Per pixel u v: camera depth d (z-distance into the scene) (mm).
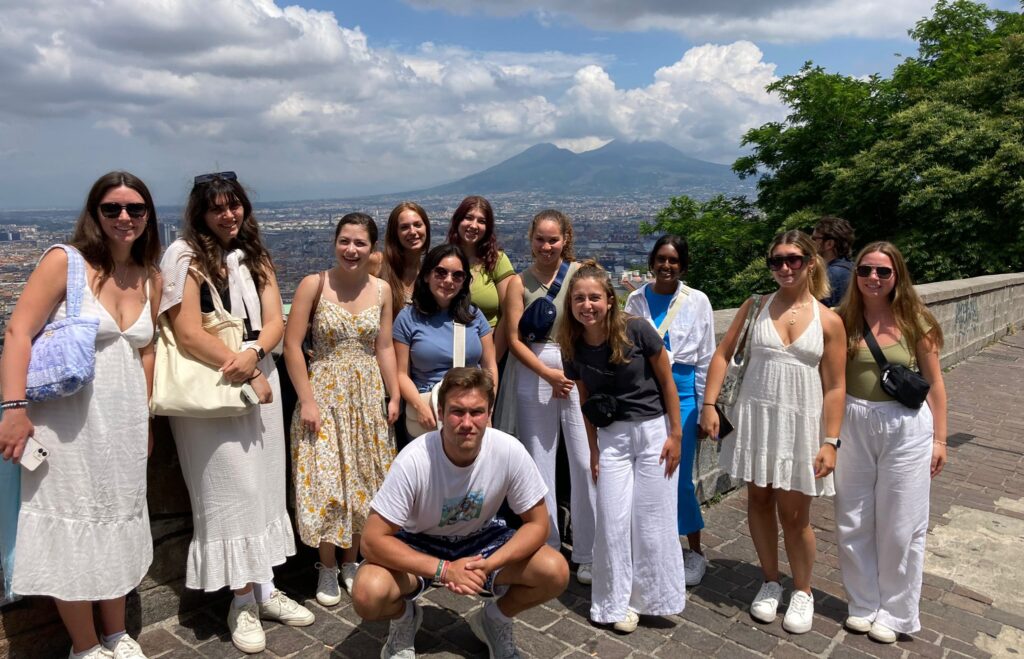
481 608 3125
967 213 13680
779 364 3113
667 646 3059
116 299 2545
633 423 3209
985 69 16734
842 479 3213
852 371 3162
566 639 3096
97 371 2459
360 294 3230
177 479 3076
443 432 2648
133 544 2605
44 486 2428
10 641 2699
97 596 2510
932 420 3133
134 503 2607
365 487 3230
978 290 10094
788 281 3053
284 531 3057
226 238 2893
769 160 19562
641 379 3213
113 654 2645
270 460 2965
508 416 3697
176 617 3119
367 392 3199
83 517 2467
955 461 5719
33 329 2385
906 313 3072
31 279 2412
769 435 3143
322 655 2889
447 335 3381
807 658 2990
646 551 3178
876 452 3125
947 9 20750
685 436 3631
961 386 8375
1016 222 13398
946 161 14523
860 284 3092
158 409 2701
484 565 2604
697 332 3664
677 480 3260
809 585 3277
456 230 3775
